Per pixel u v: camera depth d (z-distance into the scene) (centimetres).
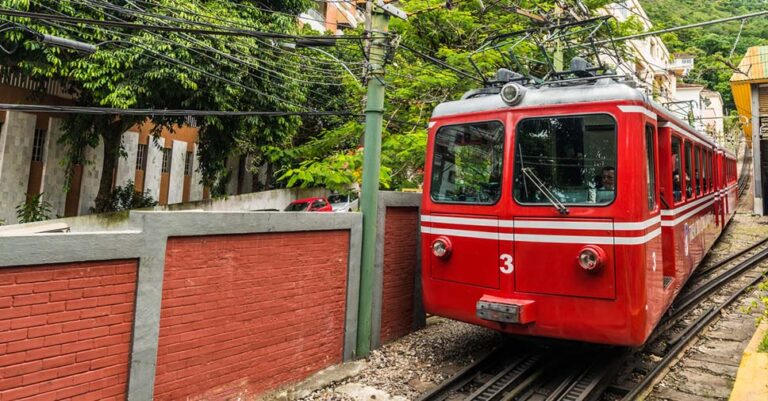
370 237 610
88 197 1600
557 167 492
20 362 297
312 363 532
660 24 1709
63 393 318
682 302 810
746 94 2172
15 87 1371
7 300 292
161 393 381
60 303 318
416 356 608
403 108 1138
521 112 521
